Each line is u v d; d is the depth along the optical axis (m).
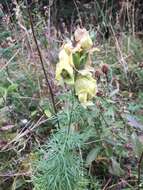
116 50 0.56
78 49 0.26
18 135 0.38
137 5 0.73
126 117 0.38
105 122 0.36
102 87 0.39
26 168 0.36
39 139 0.39
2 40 0.53
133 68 0.51
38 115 0.41
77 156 0.33
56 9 0.76
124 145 0.37
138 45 0.60
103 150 0.36
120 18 0.68
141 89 0.49
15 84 0.42
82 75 0.26
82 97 0.26
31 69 0.47
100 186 0.35
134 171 0.36
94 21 0.69
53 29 0.60
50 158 0.30
